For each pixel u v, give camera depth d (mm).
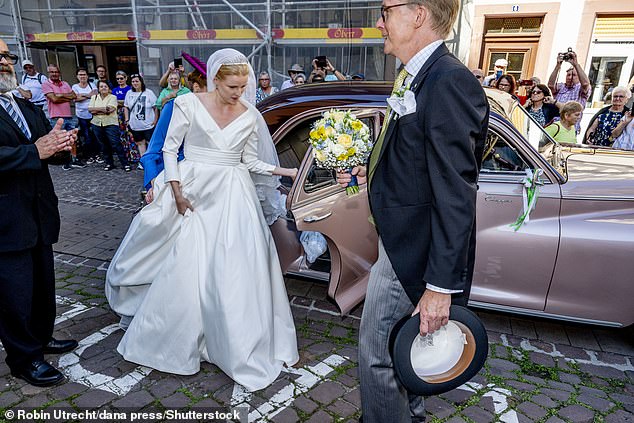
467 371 1607
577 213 2664
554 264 2672
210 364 2572
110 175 7637
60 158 2291
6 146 1974
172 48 9055
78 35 9430
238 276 2312
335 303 2867
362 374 1735
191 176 2393
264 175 2717
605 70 8039
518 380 2535
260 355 2379
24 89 7992
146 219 2520
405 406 1781
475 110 1329
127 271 2621
